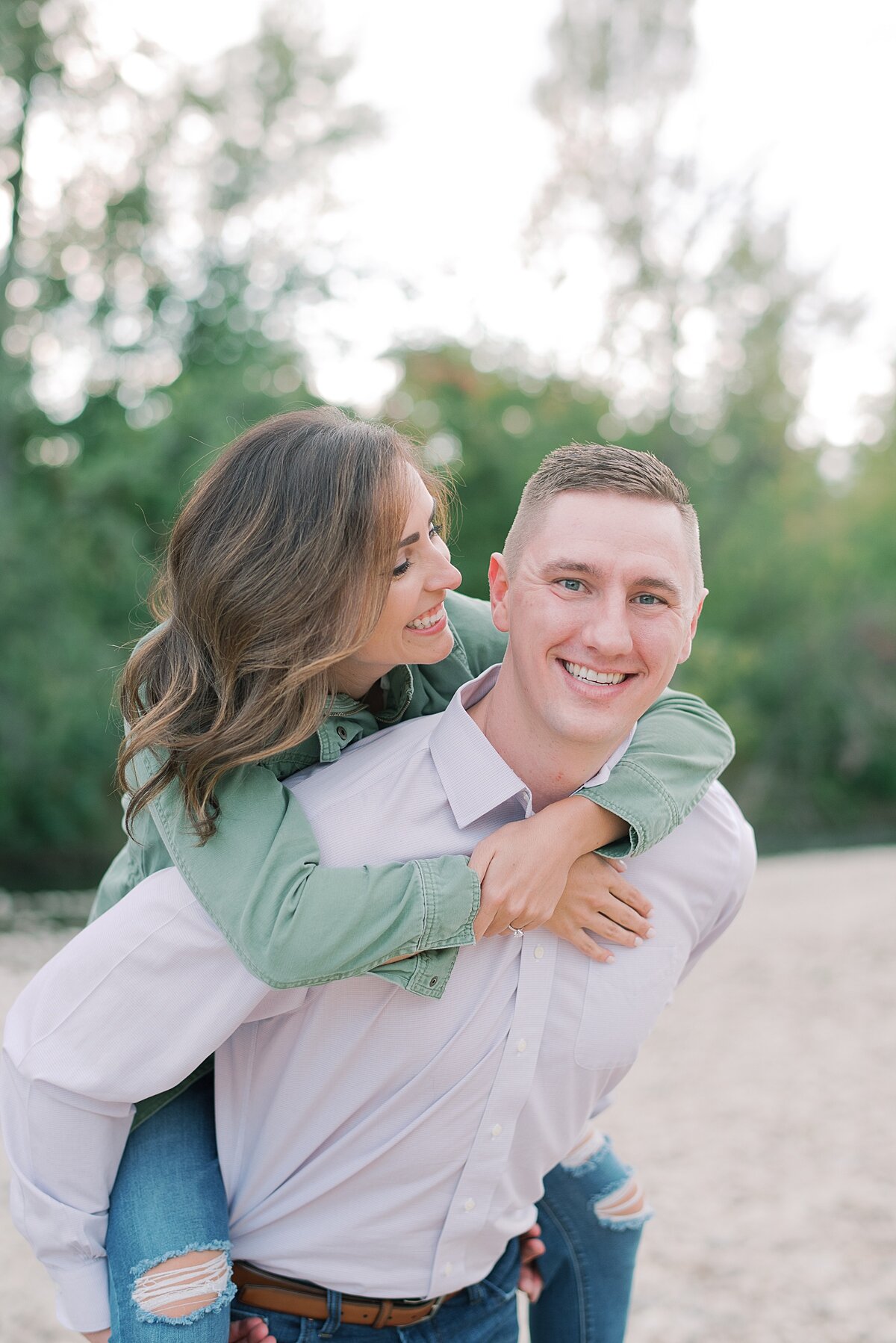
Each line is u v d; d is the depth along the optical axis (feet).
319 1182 4.92
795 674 88.79
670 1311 13.74
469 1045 4.82
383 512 4.88
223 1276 4.76
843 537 91.30
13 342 60.13
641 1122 20.81
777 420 86.89
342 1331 5.04
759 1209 16.71
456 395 78.23
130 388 64.08
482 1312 5.38
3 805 57.98
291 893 4.52
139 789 5.06
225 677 4.81
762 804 89.92
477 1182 4.95
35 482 61.57
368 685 5.75
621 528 4.58
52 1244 4.83
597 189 81.92
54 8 57.52
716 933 5.79
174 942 4.61
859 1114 20.59
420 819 4.97
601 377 84.89
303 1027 4.84
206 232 66.28
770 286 83.56
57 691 56.13
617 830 5.03
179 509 5.19
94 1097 4.69
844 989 30.27
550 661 4.69
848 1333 13.08
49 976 4.81
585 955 5.01
